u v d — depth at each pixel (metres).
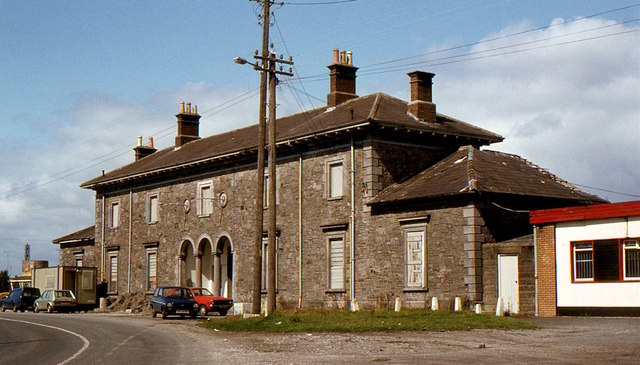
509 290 29.23
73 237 61.09
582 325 22.83
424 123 36.62
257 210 29.09
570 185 35.22
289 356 16.67
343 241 35.72
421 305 31.81
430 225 31.91
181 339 22.36
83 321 34.09
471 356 15.88
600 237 26.00
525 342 18.64
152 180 51.09
